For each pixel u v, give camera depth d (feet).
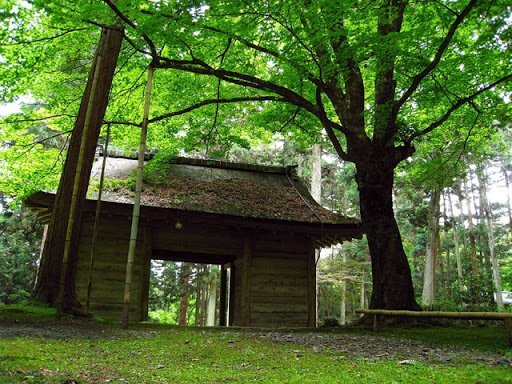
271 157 86.58
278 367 13.76
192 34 25.95
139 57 32.60
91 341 17.12
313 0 23.04
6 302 76.59
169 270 84.23
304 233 37.68
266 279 37.42
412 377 11.97
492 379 11.19
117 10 22.03
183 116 38.99
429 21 25.02
